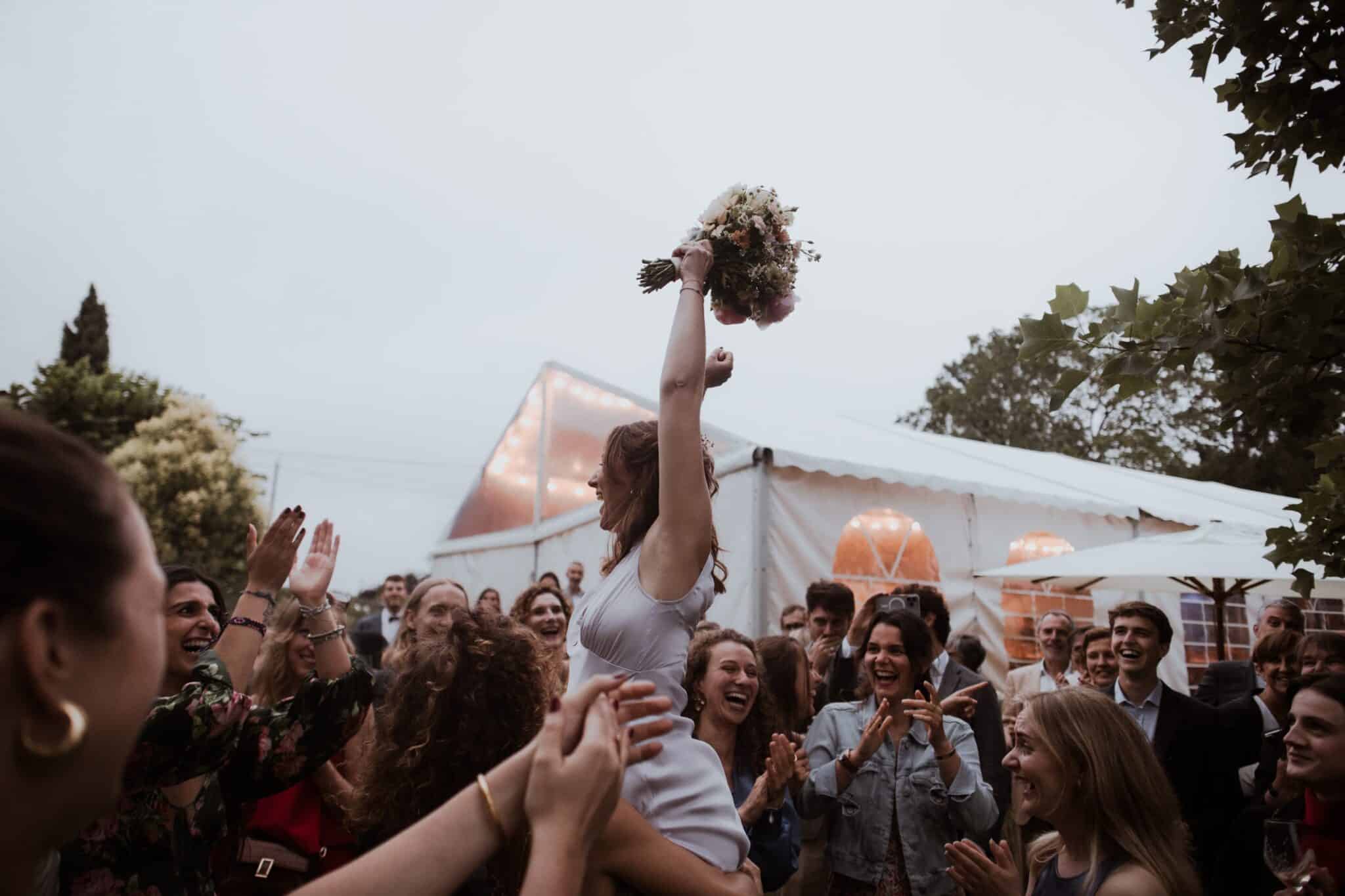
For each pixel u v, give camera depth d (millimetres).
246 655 2297
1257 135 2266
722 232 2086
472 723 2322
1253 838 3178
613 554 1959
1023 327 2350
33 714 579
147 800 2047
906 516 8883
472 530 16328
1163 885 2066
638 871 1411
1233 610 11281
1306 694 2535
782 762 3025
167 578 2658
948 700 3939
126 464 28516
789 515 8172
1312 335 2117
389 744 2381
